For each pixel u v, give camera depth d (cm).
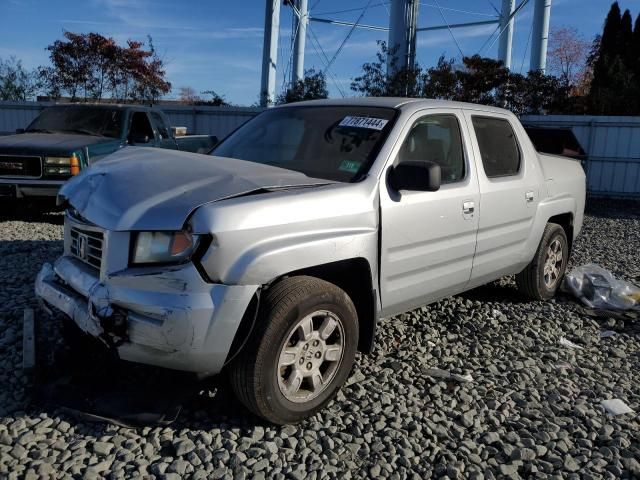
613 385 431
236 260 310
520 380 429
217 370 318
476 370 446
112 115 1038
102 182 357
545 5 2450
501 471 320
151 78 2298
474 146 482
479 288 650
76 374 375
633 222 1295
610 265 833
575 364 468
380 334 499
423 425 360
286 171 387
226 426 341
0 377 381
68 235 375
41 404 350
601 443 352
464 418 369
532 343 506
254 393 322
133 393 353
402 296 417
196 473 299
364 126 425
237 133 491
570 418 379
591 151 1748
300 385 348
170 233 311
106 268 322
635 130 1705
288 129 457
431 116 450
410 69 2025
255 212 318
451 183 451
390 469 315
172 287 305
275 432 340
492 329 532
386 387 404
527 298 611
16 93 2300
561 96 2156
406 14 2109
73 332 400
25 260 672
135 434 327
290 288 329
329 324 351
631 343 518
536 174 557
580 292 630
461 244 457
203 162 381
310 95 2247
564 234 619
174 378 366
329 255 345
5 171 882
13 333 445
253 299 318
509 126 546
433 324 534
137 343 311
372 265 376
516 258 541
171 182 342
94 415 329
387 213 386
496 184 494
